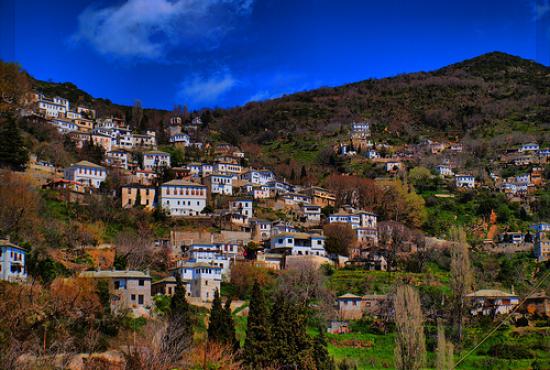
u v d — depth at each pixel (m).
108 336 95.31
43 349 72.75
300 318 97.88
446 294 148.00
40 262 118.94
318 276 165.12
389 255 193.88
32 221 150.62
